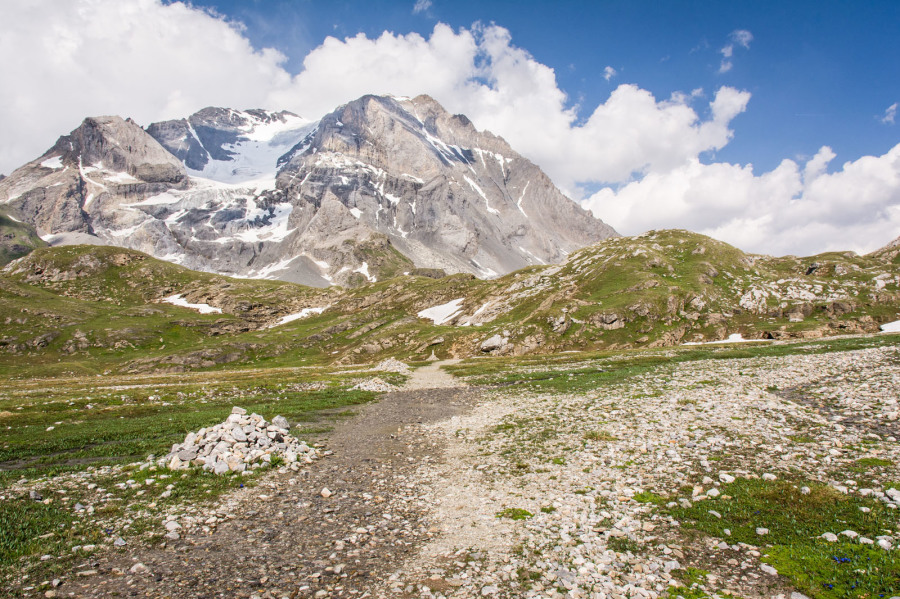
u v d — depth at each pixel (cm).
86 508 1820
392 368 9956
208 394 5675
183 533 1608
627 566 1273
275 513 1800
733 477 1822
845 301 13250
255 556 1434
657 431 2630
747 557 1277
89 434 3353
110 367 16438
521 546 1439
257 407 4622
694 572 1219
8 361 16512
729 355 7206
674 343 12475
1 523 1631
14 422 4000
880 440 2119
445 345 14800
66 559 1391
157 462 2441
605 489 1866
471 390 5816
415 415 4147
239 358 17838
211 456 2420
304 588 1234
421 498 1942
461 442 2927
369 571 1329
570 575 1242
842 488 1623
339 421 3922
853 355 5175
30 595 1191
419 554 1432
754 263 17125
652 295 14200
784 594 1096
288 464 2427
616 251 18962
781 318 13400
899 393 3019
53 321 19450
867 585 1074
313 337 19750
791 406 2911
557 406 3866
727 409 2967
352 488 2097
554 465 2244
